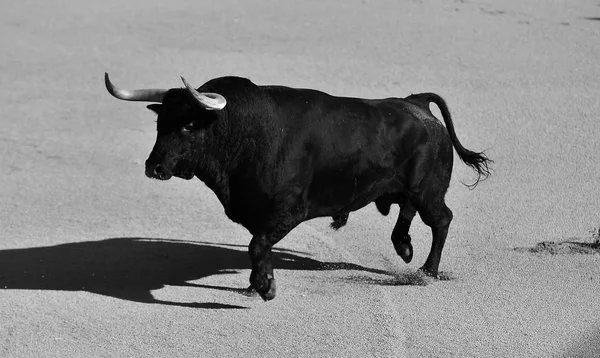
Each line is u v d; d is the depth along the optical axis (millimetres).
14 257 16375
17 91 29688
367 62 30922
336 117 14266
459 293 14477
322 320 13414
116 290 14758
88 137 25156
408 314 13641
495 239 17141
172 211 19234
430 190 15055
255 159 13672
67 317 13633
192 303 14180
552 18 36906
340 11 38844
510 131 24328
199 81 29188
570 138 23703
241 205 13945
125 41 35062
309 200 14242
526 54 31797
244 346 12547
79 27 37406
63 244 17172
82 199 20234
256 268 13703
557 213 18562
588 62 30734
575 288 14602
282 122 13820
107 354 12352
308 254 16562
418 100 15461
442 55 31781
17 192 20891
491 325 13156
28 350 12516
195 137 13367
